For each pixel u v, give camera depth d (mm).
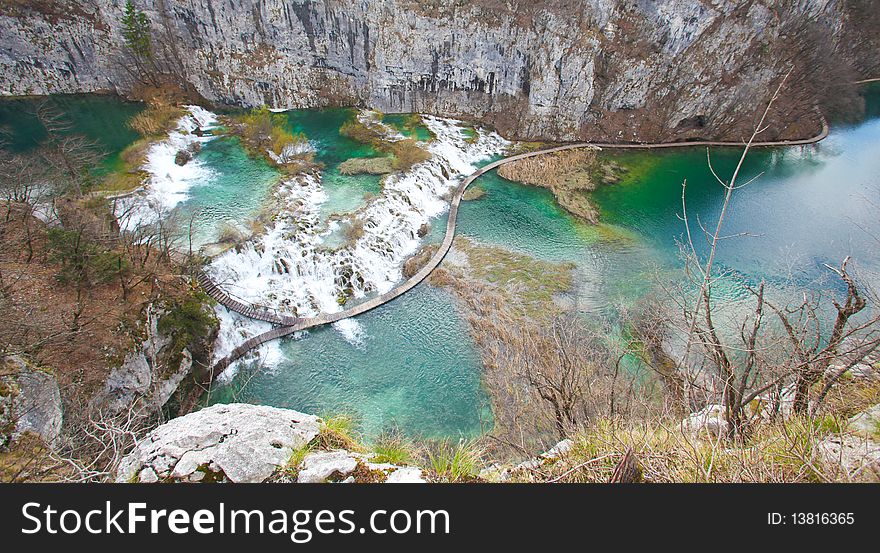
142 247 41781
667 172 64938
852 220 54656
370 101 74375
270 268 45031
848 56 88812
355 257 47062
